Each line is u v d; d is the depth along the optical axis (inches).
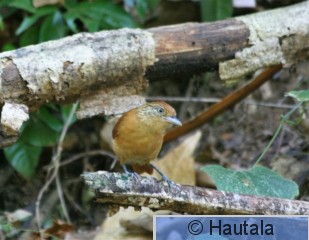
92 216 469.1
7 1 453.4
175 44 377.4
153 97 498.6
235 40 386.3
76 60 354.6
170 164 427.5
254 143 476.4
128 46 366.9
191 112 505.4
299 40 395.2
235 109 499.8
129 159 344.2
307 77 501.0
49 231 418.6
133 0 458.9
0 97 344.5
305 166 430.3
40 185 475.8
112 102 374.0
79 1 475.8
